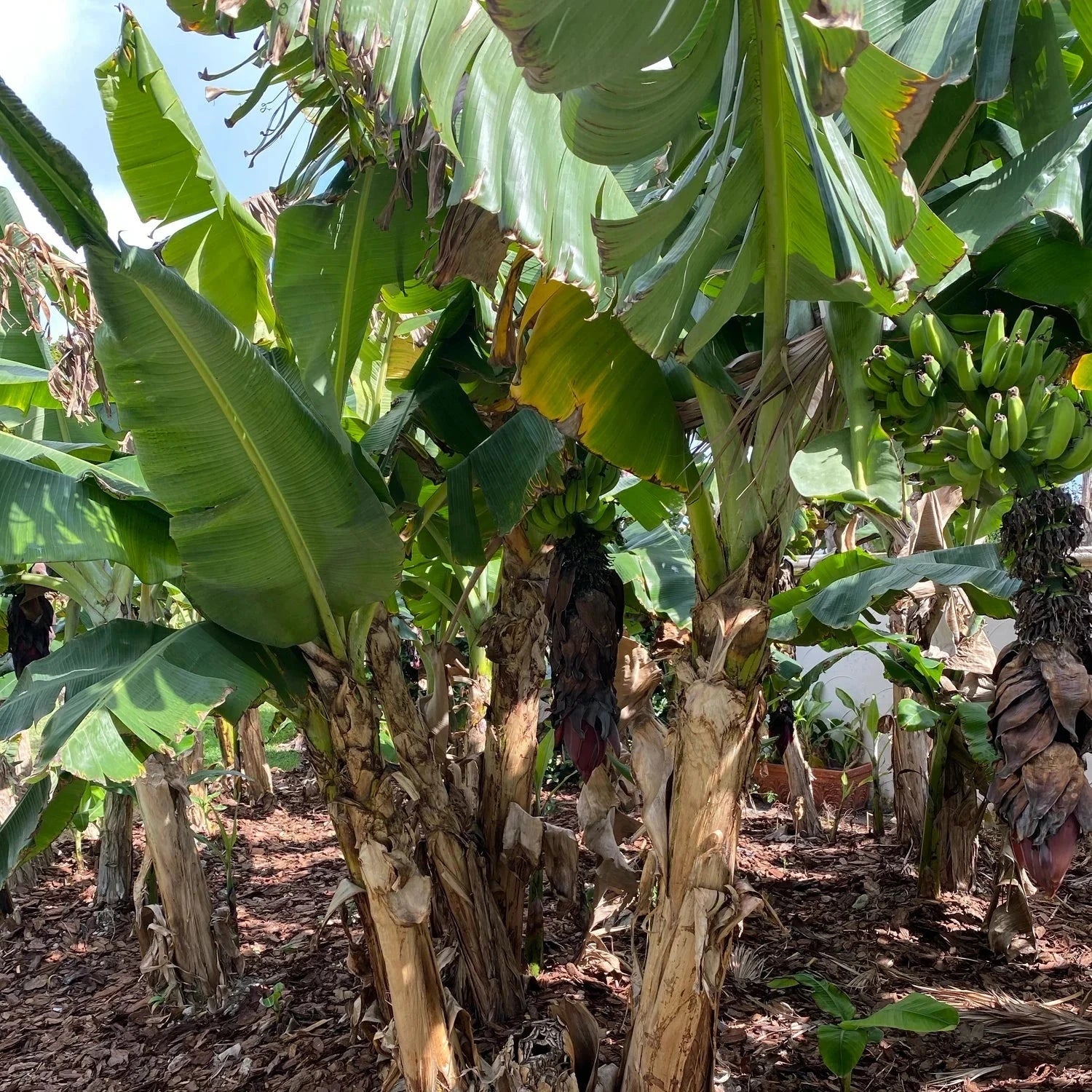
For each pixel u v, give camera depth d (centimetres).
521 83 190
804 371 240
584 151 164
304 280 289
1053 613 205
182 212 310
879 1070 374
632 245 165
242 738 980
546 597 311
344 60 223
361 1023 385
